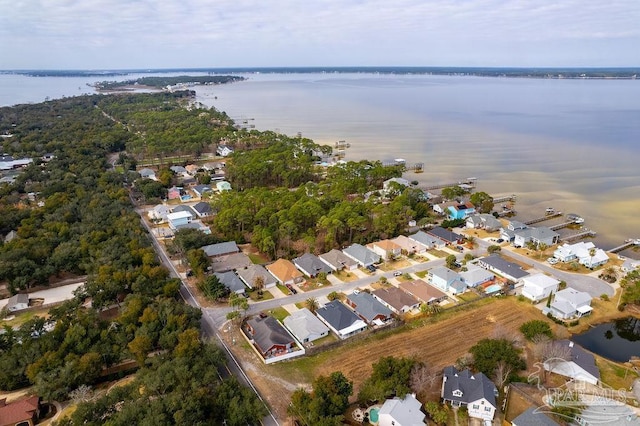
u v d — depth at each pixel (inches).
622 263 3863.2
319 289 3442.4
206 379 2153.1
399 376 2223.2
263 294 3361.2
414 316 3063.5
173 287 3134.8
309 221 4419.3
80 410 1963.6
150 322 2667.3
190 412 1919.3
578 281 3548.2
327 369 2541.8
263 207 4601.4
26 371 2345.0
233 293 3198.8
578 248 3946.9
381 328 2898.6
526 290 3312.0
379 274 3681.1
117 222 4276.6
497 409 2193.7
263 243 3917.3
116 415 1921.8
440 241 4264.3
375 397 2171.5
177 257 3983.8
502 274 3639.3
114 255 3535.9
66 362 2343.8
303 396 2087.8
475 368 2418.8
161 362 2357.3
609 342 2824.8
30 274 3363.7
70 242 3814.0
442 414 2063.2
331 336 2861.7
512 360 2383.1
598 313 3120.1
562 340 2657.5
